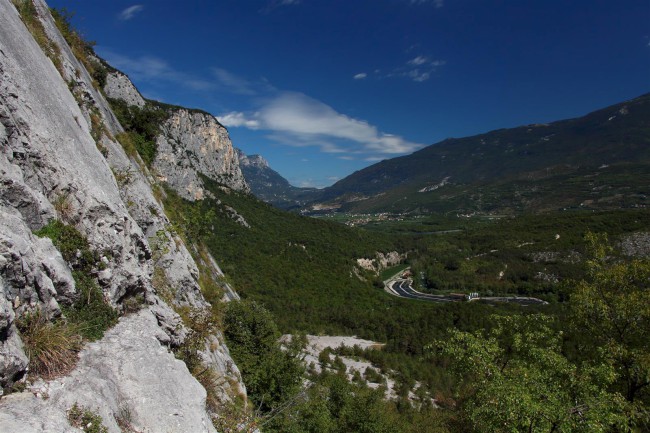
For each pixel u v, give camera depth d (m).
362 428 27.97
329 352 72.31
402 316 93.62
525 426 11.73
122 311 8.26
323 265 125.75
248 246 117.12
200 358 11.06
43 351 5.46
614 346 14.68
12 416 4.32
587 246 17.56
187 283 15.20
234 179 198.62
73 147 9.06
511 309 85.12
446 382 61.47
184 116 174.00
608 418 11.01
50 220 7.13
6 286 5.26
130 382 6.39
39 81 9.12
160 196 19.50
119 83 65.50
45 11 14.10
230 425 9.22
